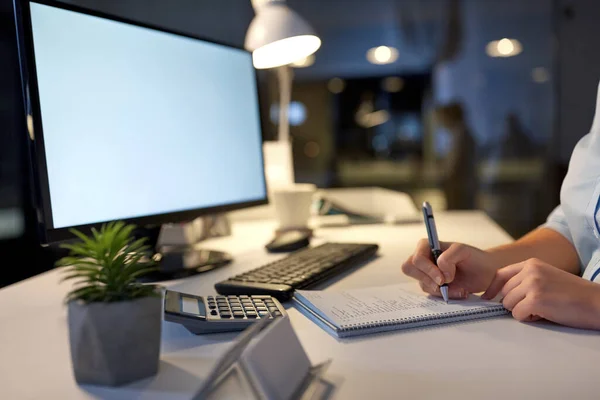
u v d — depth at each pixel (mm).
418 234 1427
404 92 6168
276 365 468
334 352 583
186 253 1125
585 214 828
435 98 5930
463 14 5539
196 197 1087
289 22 1395
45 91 789
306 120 6422
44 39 792
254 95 1299
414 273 779
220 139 1169
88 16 870
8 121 2605
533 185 5254
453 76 5809
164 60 1026
